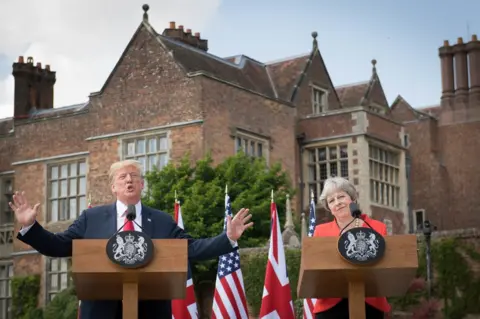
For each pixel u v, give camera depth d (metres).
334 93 38.16
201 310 25.33
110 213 8.65
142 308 8.37
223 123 31.77
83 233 8.53
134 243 7.26
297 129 35.56
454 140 40.06
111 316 8.22
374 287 8.03
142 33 32.88
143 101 32.53
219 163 30.97
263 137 33.22
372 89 40.44
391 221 35.34
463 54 40.31
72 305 28.84
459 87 40.25
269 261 14.34
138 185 8.66
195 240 8.44
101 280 7.48
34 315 32.84
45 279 34.03
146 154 32.25
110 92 33.31
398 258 7.50
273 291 14.24
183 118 31.58
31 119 35.66
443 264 22.22
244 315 14.83
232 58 37.19
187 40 37.09
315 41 37.75
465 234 22.20
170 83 32.03
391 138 35.91
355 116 34.44
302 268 7.68
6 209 36.66
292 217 29.33
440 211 39.53
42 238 8.15
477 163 39.44
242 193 27.95
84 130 34.12
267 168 30.03
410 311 22.17
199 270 25.20
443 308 21.95
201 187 27.86
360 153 34.19
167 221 8.71
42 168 35.12
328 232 9.15
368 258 7.45
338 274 7.66
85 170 34.09
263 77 36.78
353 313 7.80
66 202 34.41
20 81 38.12
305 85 36.56
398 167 36.34
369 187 34.09
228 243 8.24
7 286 35.94
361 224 9.04
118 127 33.00
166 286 7.69
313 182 35.03
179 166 29.31
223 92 32.00
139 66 32.78
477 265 21.94
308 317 13.45
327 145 34.91
